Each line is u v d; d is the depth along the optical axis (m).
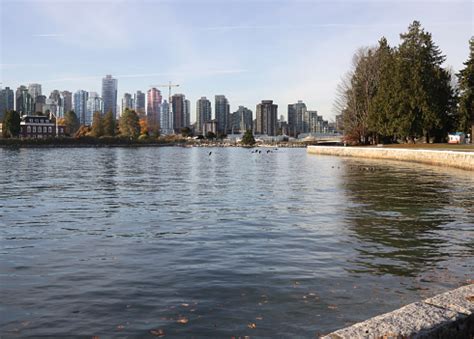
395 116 80.06
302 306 8.16
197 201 23.05
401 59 81.19
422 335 4.52
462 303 5.21
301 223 16.66
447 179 35.00
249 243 13.36
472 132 76.81
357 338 4.37
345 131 99.12
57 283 9.60
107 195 25.69
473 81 74.81
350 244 13.19
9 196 25.14
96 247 12.88
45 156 88.00
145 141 185.62
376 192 26.45
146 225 16.33
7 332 7.16
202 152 120.19
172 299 8.57
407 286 9.32
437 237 14.14
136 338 6.90
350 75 97.56
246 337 6.89
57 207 20.92
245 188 29.44
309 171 45.44
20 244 13.27
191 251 12.35
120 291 9.05
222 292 8.95
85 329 7.24
